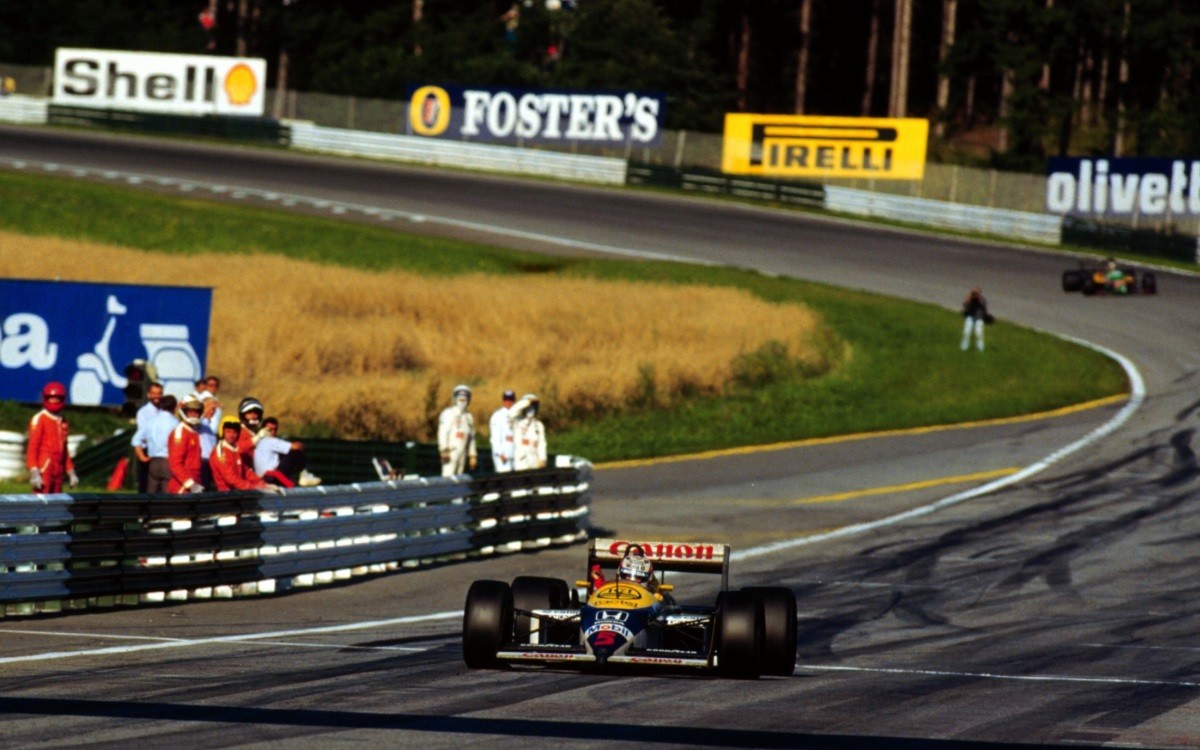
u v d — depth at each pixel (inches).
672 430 5147.6
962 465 4480.8
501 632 1573.6
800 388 5664.4
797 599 2529.5
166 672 1567.4
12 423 4426.7
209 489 2743.6
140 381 3900.1
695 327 6225.4
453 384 5285.4
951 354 6181.1
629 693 1478.8
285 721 1270.9
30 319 4480.8
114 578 2123.5
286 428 4739.2
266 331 5526.6
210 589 2321.6
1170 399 5531.5
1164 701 1551.4
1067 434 4945.9
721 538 3351.4
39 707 1316.4
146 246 7381.9
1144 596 2635.3
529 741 1201.4
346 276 6673.2
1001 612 2426.2
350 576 2632.9
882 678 1683.1
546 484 3228.3
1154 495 3951.8
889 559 3061.0
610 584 1621.6
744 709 1405.0
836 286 7440.9
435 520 2829.7
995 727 1350.9
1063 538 3351.4
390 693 1443.2
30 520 1994.3
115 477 3408.0
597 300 6624.0
